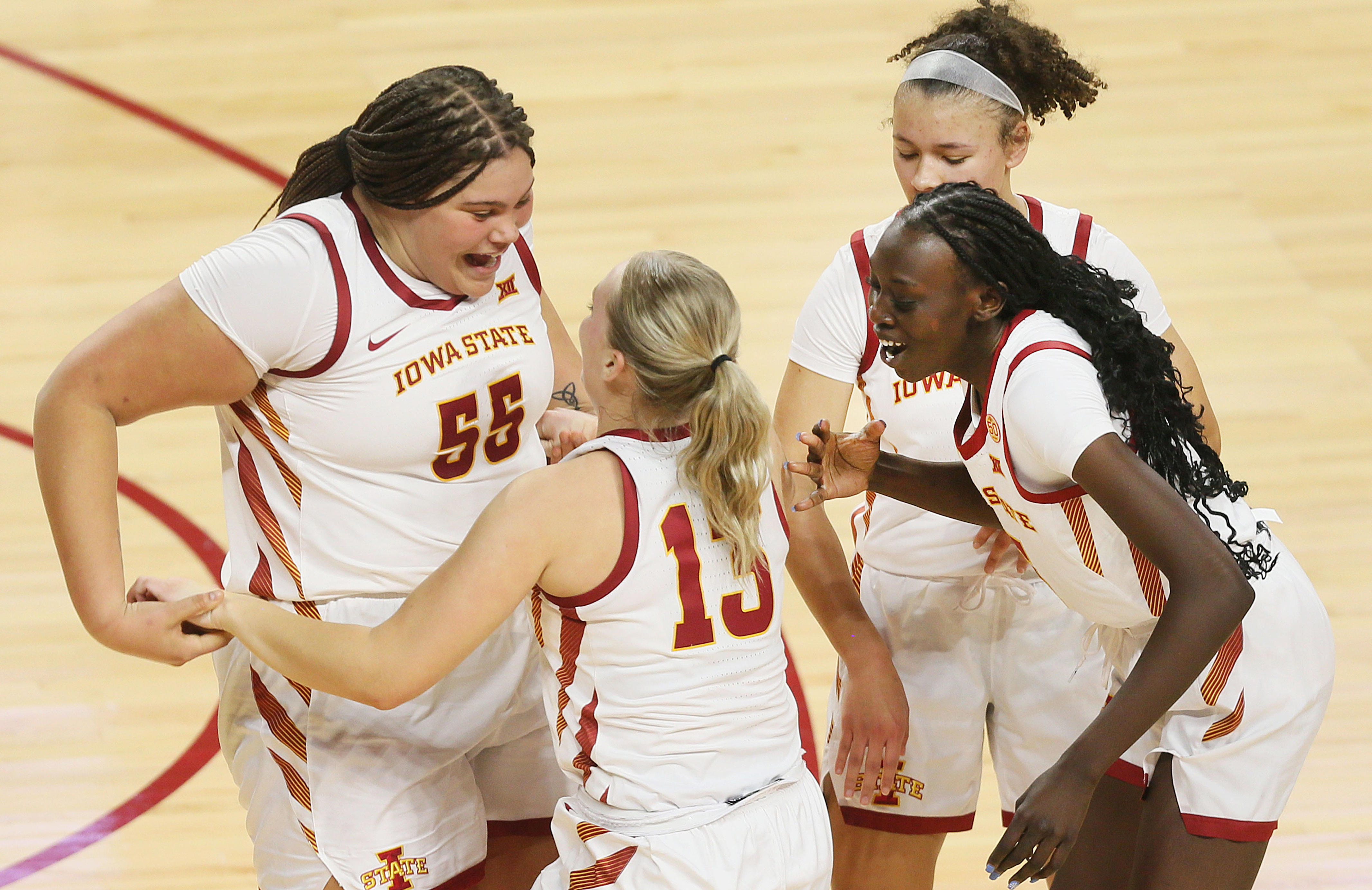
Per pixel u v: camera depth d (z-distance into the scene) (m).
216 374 6.54
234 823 10.18
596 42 23.95
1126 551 6.64
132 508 13.57
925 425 8.04
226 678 7.38
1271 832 7.17
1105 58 23.12
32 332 16.25
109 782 10.52
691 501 6.36
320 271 6.58
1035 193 19.02
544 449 8.18
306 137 20.83
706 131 20.89
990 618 8.34
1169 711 7.22
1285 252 17.70
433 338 6.90
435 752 7.30
